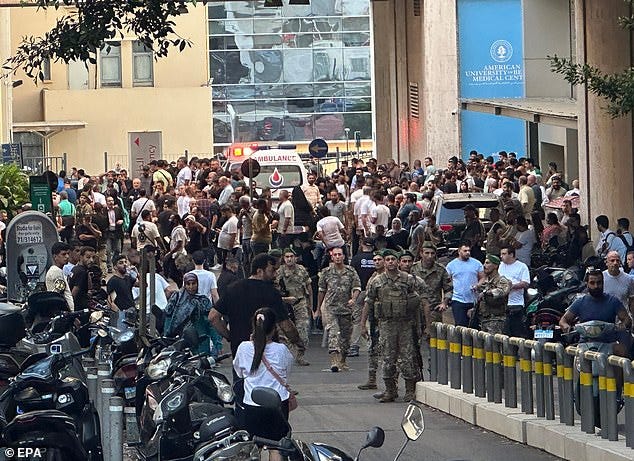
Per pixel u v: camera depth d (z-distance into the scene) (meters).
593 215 32.94
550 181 38.03
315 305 28.61
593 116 32.56
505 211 31.38
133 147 73.56
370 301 19.75
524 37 49.47
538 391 15.98
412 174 46.16
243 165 37.09
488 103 39.31
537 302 21.00
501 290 20.77
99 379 14.98
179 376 13.32
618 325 16.66
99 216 37.38
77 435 11.95
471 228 28.31
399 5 58.06
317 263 30.36
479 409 17.31
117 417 13.19
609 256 19.62
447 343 19.48
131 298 21.89
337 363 22.95
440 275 22.12
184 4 20.08
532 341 16.25
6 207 34.50
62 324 15.87
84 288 22.38
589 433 14.64
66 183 43.09
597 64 31.72
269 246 30.72
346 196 43.75
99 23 19.75
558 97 47.97
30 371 12.75
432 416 18.45
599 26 31.62
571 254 26.47
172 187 46.16
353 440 16.05
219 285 22.61
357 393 20.58
